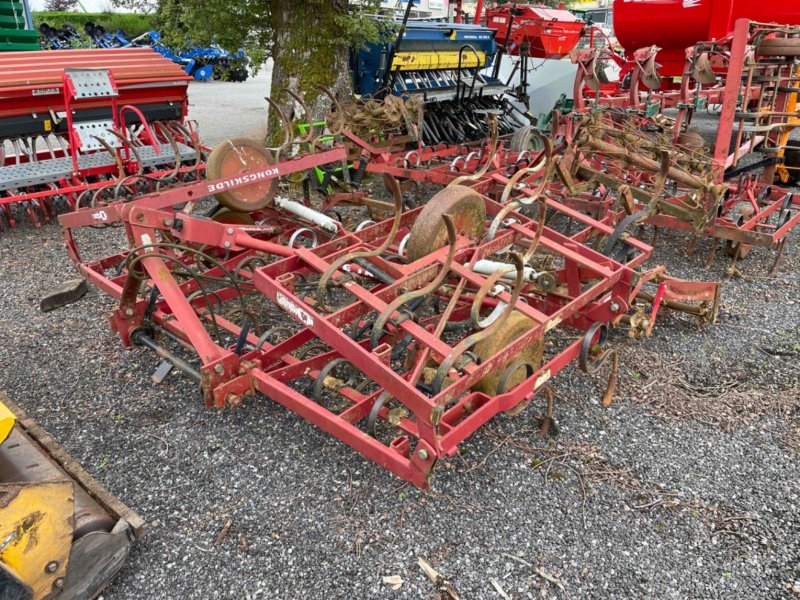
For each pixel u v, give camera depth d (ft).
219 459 11.20
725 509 10.29
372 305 10.32
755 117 20.95
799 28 22.13
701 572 9.09
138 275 12.20
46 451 9.82
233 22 27.73
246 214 16.89
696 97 22.38
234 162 15.52
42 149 31.42
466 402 10.55
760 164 23.11
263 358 11.80
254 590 8.68
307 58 27.53
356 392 11.21
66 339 15.19
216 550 9.31
